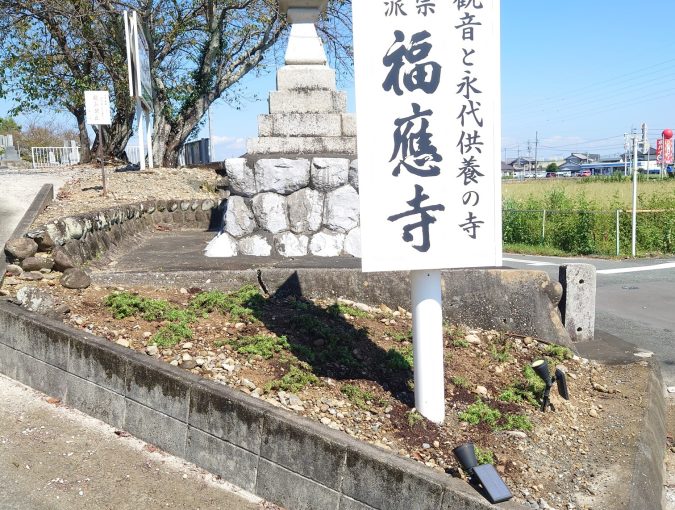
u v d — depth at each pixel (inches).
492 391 181.0
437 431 151.5
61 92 719.7
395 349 187.0
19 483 128.0
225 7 694.5
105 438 147.3
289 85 273.9
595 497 138.0
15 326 172.4
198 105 730.8
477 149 142.6
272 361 164.9
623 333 302.4
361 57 138.0
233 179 263.9
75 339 157.9
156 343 164.6
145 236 359.6
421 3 138.4
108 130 768.9
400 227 141.9
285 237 263.0
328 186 263.3
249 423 132.8
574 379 205.5
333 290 219.8
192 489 132.2
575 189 1028.5
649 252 590.2
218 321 185.8
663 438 187.9
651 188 997.8
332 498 125.3
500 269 224.2
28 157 1321.4
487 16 140.6
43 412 156.3
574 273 243.4
